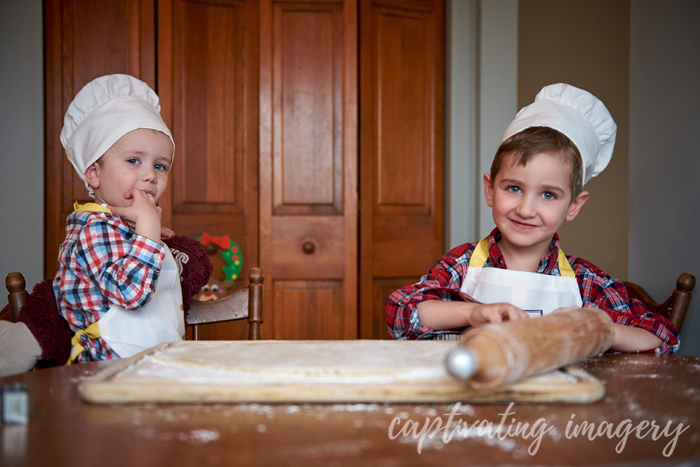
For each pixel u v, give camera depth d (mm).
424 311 925
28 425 443
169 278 1092
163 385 509
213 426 442
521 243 981
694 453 387
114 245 994
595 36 2219
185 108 2318
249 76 2408
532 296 994
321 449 390
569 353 561
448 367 425
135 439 410
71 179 2184
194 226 2314
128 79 1211
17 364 848
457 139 2512
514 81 2463
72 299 995
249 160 2410
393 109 2496
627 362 726
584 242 2205
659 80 1498
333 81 2438
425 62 2539
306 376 555
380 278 2482
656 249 1491
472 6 2498
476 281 1075
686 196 1394
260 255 2393
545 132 951
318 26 2428
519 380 523
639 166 1562
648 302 1314
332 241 2412
